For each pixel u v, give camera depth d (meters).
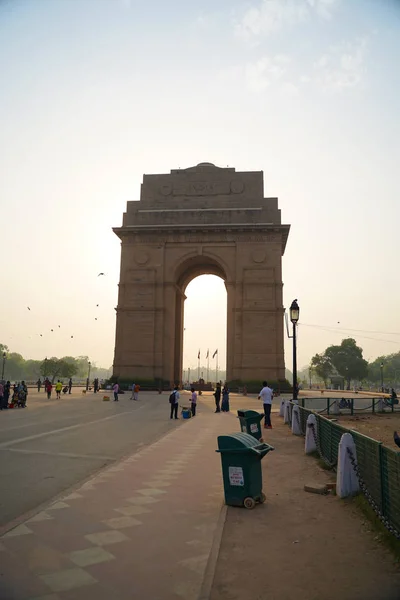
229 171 68.62
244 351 62.12
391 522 8.52
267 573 6.80
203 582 6.39
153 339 63.97
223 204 67.62
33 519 8.84
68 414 31.92
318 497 11.04
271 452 17.48
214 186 68.38
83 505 9.81
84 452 16.81
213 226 65.25
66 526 8.49
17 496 10.73
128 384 62.06
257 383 60.56
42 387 87.19
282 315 62.81
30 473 13.18
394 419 35.22
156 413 33.50
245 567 7.00
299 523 9.07
